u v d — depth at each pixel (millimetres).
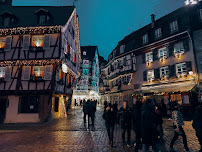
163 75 17734
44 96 13719
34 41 15070
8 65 14562
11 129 9914
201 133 4230
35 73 14523
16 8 18656
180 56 16281
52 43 14516
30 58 14367
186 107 14219
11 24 15609
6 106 13820
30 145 5855
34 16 16766
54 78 13883
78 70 22234
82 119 13422
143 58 20656
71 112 19375
